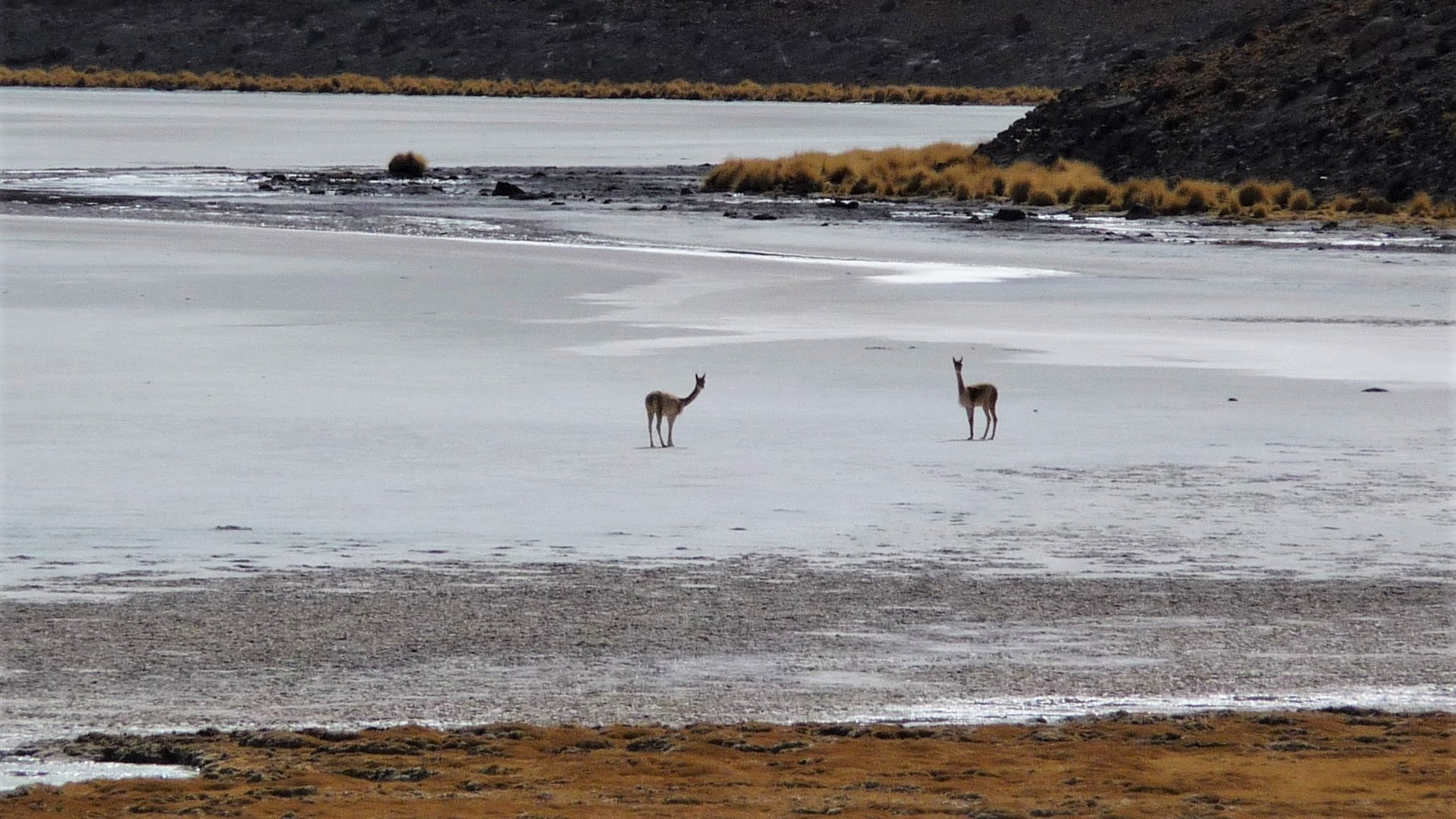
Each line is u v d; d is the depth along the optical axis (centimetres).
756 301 12706
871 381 9019
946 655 4334
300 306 11994
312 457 6850
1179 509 6088
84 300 12162
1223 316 12119
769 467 6781
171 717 3772
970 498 6241
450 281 13712
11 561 5169
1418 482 6556
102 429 7394
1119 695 4012
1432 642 4469
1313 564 5303
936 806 3073
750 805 3075
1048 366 9606
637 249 16938
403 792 3192
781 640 4453
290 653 4288
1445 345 10638
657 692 4003
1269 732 3678
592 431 7538
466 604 4772
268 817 3008
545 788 3219
